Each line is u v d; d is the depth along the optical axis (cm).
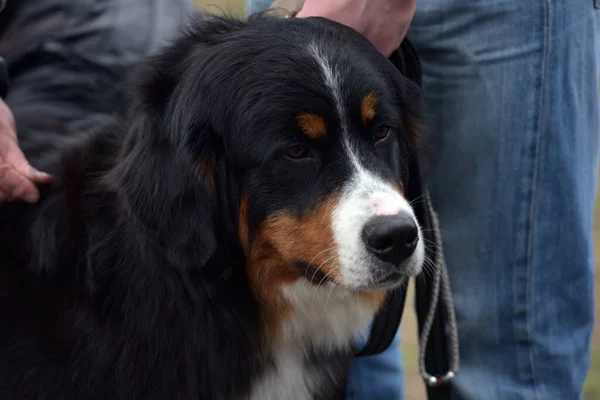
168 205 411
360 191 404
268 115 410
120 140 446
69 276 424
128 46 567
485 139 468
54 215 435
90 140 456
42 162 463
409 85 459
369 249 395
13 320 424
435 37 465
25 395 414
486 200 477
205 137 419
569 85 458
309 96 408
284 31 423
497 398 493
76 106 548
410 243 398
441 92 476
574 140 466
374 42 447
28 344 418
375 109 421
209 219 419
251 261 433
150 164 411
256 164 416
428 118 477
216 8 497
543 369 485
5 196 439
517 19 447
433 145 482
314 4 451
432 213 468
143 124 418
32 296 426
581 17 455
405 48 457
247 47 419
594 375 688
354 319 465
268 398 454
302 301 446
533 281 476
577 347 490
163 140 415
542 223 470
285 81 410
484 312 490
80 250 426
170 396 421
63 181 440
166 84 427
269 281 438
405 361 753
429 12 461
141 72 440
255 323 442
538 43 448
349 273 402
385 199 398
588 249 483
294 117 409
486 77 459
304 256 416
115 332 416
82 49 558
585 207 478
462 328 499
